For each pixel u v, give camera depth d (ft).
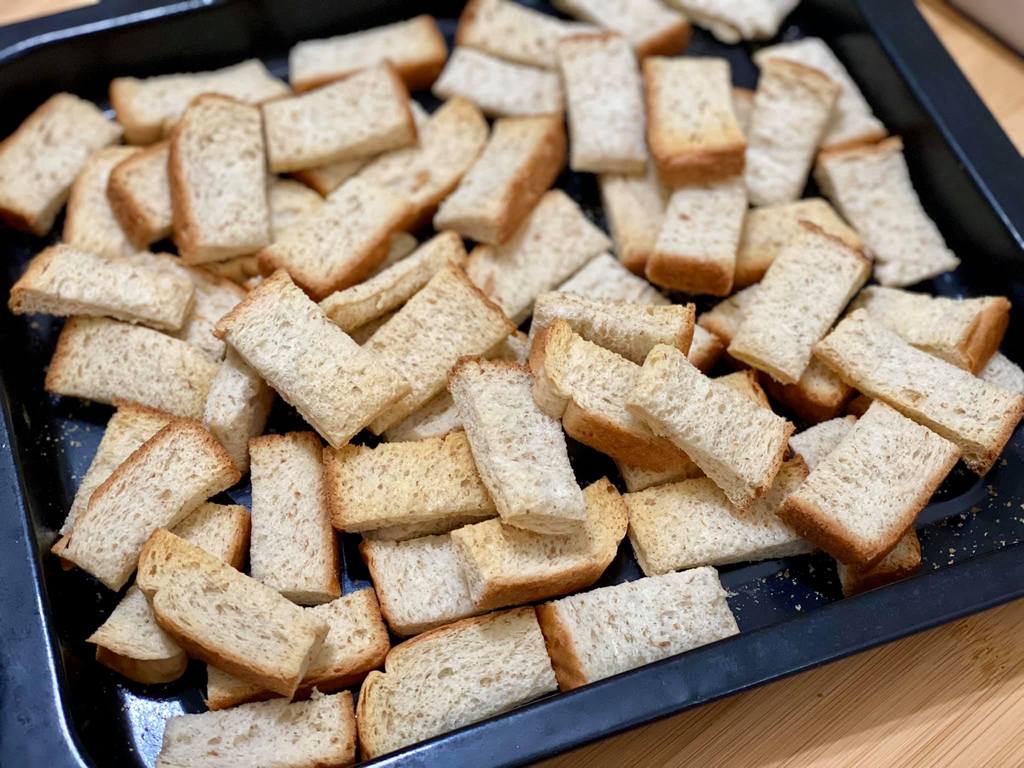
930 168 1.06
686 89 1.08
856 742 0.80
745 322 0.93
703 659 0.72
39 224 1.05
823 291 0.95
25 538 0.78
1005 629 0.85
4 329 0.97
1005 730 0.81
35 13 1.18
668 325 0.87
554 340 0.85
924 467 0.86
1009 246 0.97
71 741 0.71
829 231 1.03
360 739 0.77
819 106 1.09
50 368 0.94
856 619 0.75
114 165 1.06
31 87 1.10
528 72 1.15
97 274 0.94
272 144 1.05
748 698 0.82
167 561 0.79
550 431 0.86
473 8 1.18
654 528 0.86
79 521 0.83
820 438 0.91
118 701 0.81
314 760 0.75
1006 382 0.95
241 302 0.89
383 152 1.08
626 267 1.03
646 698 0.71
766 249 1.02
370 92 1.08
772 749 0.80
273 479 0.88
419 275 0.95
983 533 0.89
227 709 0.78
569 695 0.71
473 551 0.81
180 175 0.99
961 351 0.92
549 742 0.69
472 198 1.01
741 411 0.84
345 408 0.84
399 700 0.78
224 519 0.86
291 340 0.87
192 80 1.12
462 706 0.78
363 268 0.99
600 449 0.88
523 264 1.01
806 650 0.73
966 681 0.83
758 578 0.87
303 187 1.07
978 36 1.21
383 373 0.86
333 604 0.83
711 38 1.22
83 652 0.83
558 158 1.07
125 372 0.93
